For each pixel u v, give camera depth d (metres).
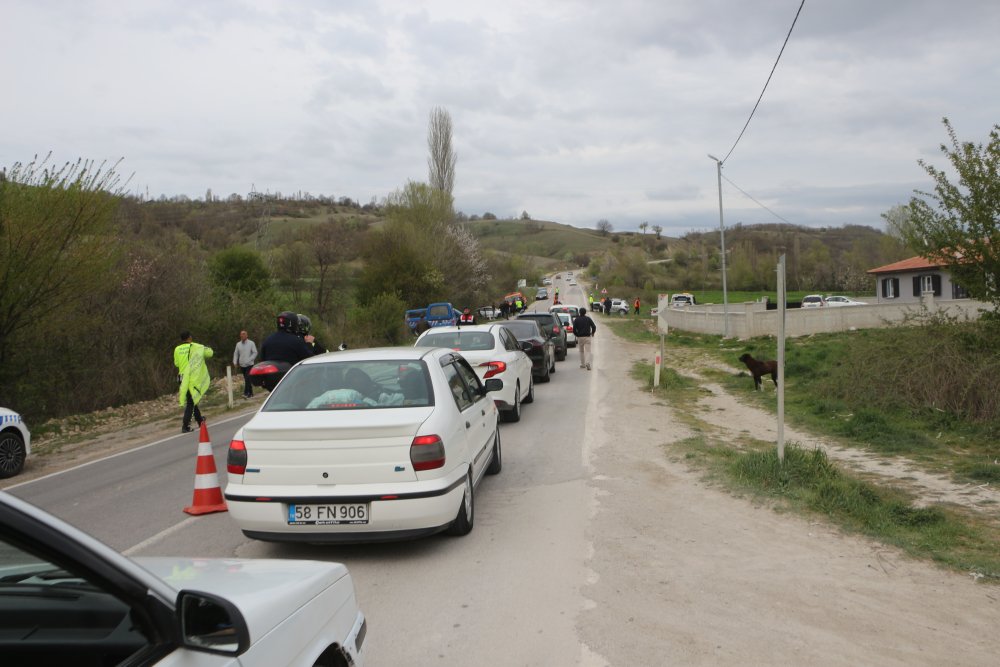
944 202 11.79
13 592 2.18
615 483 7.95
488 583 5.10
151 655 1.88
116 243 16.88
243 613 2.21
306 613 2.58
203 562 2.83
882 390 12.37
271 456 5.52
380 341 34.78
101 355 19.16
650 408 13.82
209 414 16.34
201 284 23.44
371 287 45.00
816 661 3.90
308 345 12.48
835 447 9.88
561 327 24.77
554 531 6.27
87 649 2.04
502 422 12.45
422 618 4.54
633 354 27.19
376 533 5.45
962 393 11.13
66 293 15.57
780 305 7.80
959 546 5.75
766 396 14.91
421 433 5.54
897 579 5.10
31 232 14.39
